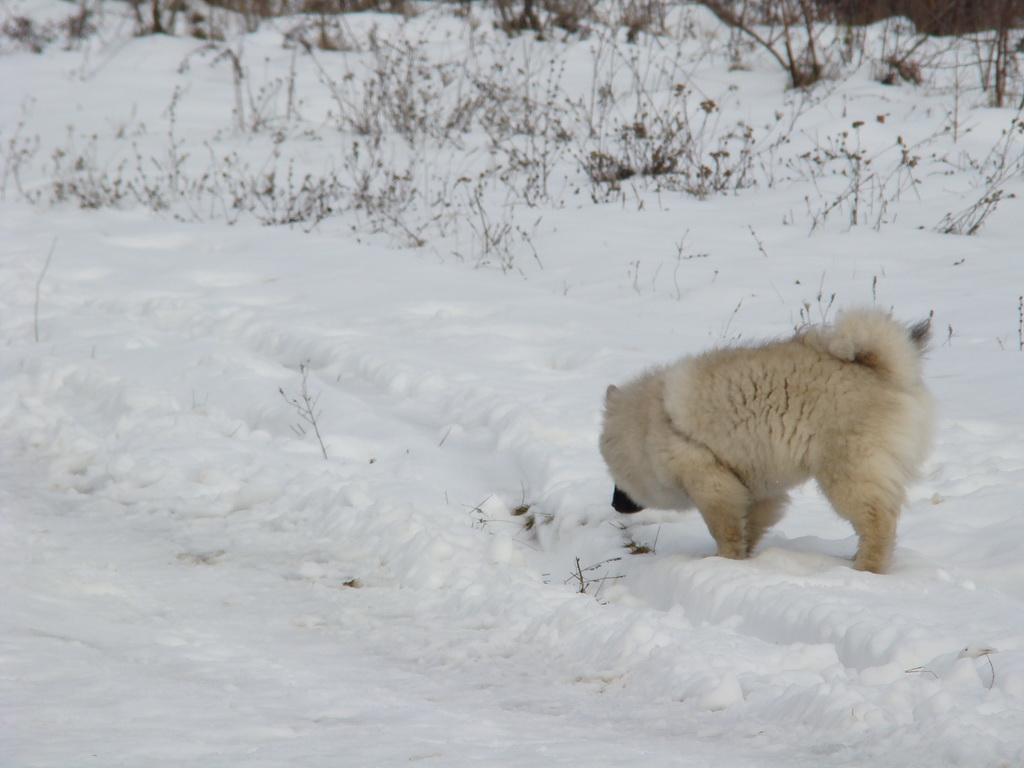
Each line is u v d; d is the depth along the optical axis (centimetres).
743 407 1050
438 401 1745
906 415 1012
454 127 4094
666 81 4338
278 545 1223
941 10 4331
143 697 671
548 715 710
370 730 631
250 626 965
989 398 1574
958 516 1202
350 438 1547
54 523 1271
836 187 3084
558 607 988
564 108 4122
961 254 2441
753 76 4316
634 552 1206
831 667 730
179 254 2772
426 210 3228
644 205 3122
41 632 830
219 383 1802
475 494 1381
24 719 602
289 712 673
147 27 5369
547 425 1548
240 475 1418
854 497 1010
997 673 670
